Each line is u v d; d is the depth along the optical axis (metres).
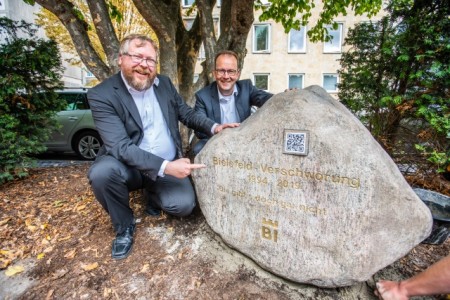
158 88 2.16
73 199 2.87
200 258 1.87
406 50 2.72
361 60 3.54
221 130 1.97
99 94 1.88
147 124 2.08
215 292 1.62
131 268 1.80
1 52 3.75
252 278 1.72
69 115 5.33
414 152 2.90
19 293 1.68
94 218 2.40
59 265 1.87
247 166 1.69
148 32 8.26
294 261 1.61
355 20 12.37
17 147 3.57
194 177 1.93
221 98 2.71
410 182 2.81
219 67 2.51
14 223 2.44
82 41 2.94
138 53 1.82
